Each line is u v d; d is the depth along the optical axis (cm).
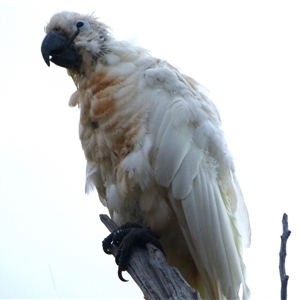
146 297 941
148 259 987
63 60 1173
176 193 1041
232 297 1043
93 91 1112
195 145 1073
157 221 1077
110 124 1077
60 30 1182
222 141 1105
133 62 1120
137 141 1057
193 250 1059
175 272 917
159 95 1080
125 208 1101
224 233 1052
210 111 1124
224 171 1098
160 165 1042
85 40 1155
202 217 1044
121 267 1001
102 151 1098
